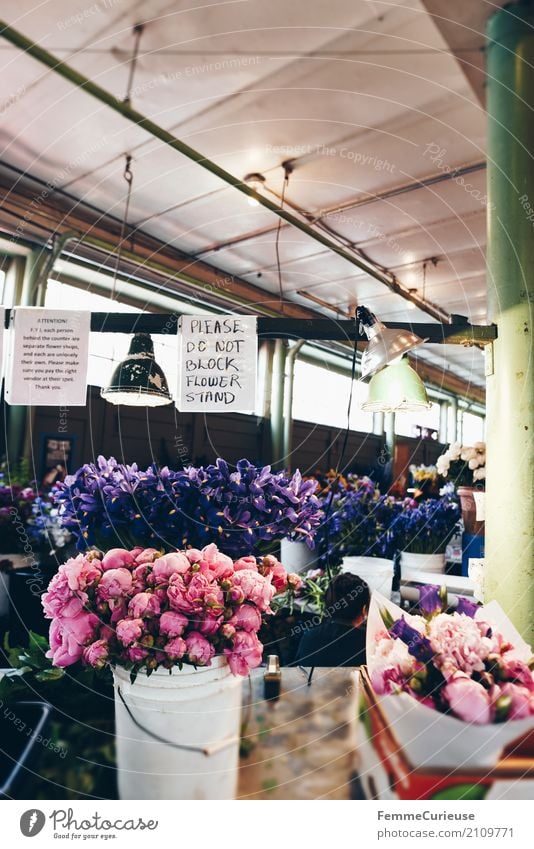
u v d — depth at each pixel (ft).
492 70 7.69
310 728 3.45
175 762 3.02
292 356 24.53
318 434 28.12
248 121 10.80
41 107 10.47
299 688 4.04
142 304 18.90
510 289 6.85
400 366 7.83
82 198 13.98
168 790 3.01
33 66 9.35
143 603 3.00
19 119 10.87
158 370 7.77
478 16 7.74
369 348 6.00
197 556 3.24
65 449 17.29
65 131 11.21
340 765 3.11
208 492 3.60
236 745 3.14
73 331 5.48
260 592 3.20
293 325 5.97
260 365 24.31
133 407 19.56
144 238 16.11
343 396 30.07
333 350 25.41
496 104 7.55
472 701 2.82
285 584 3.65
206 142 11.59
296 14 8.03
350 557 9.08
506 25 7.50
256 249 17.02
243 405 5.64
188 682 3.03
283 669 4.42
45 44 8.86
